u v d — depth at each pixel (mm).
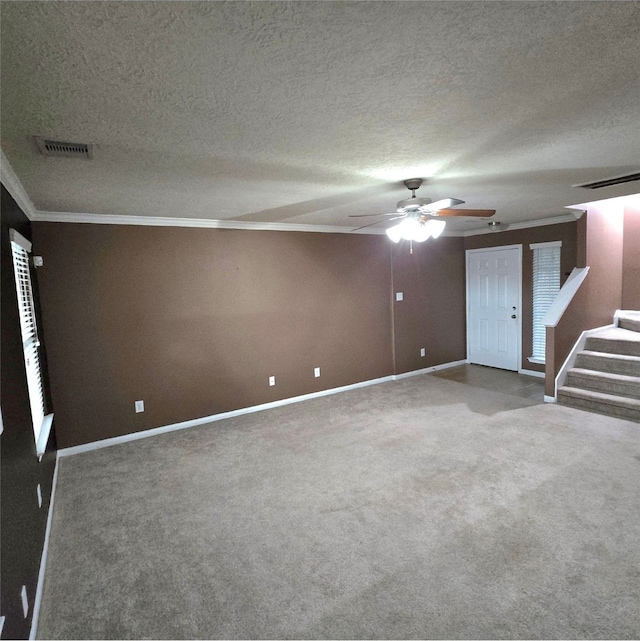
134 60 1317
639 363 4473
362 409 4828
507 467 3266
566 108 1828
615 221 5480
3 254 2193
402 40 1269
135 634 1874
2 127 1787
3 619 1365
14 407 2023
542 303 5824
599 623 1822
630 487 2908
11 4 1013
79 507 2932
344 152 2332
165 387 4367
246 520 2715
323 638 1813
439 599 1994
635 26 1226
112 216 3965
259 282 4906
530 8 1127
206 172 2609
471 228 6371
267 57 1337
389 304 6070
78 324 3889
